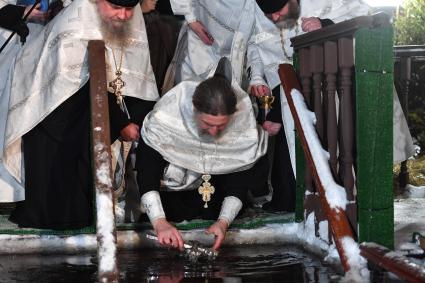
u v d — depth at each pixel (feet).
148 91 21.13
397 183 30.37
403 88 29.53
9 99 20.81
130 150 21.07
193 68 24.31
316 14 22.71
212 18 24.13
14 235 19.61
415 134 36.40
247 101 19.19
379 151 16.15
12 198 20.92
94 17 20.35
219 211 20.40
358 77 15.99
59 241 19.71
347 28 16.38
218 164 18.80
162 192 20.31
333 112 17.42
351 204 16.83
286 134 21.90
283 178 22.18
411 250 17.11
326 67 17.40
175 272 16.78
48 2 22.18
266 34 23.02
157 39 24.57
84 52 20.15
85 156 20.30
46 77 20.26
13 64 21.29
